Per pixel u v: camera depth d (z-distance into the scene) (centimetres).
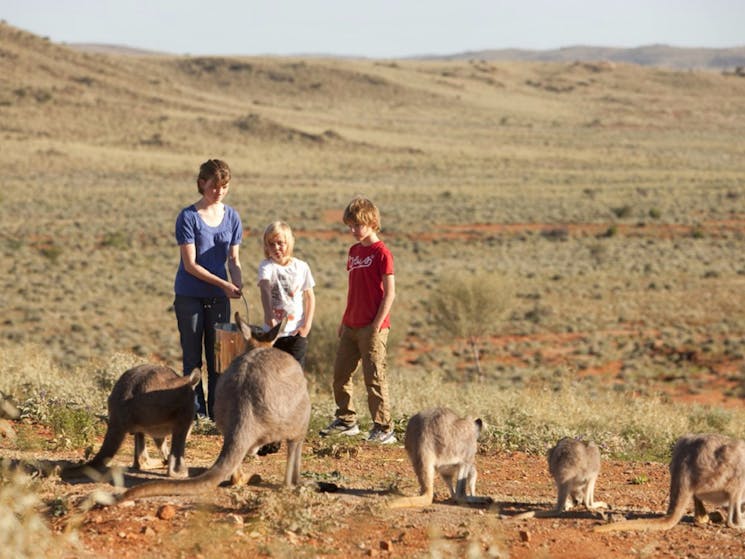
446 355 6762
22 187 15838
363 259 1534
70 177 17538
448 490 1328
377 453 1591
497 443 1795
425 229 12988
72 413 1530
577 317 8062
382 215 13950
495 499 1278
